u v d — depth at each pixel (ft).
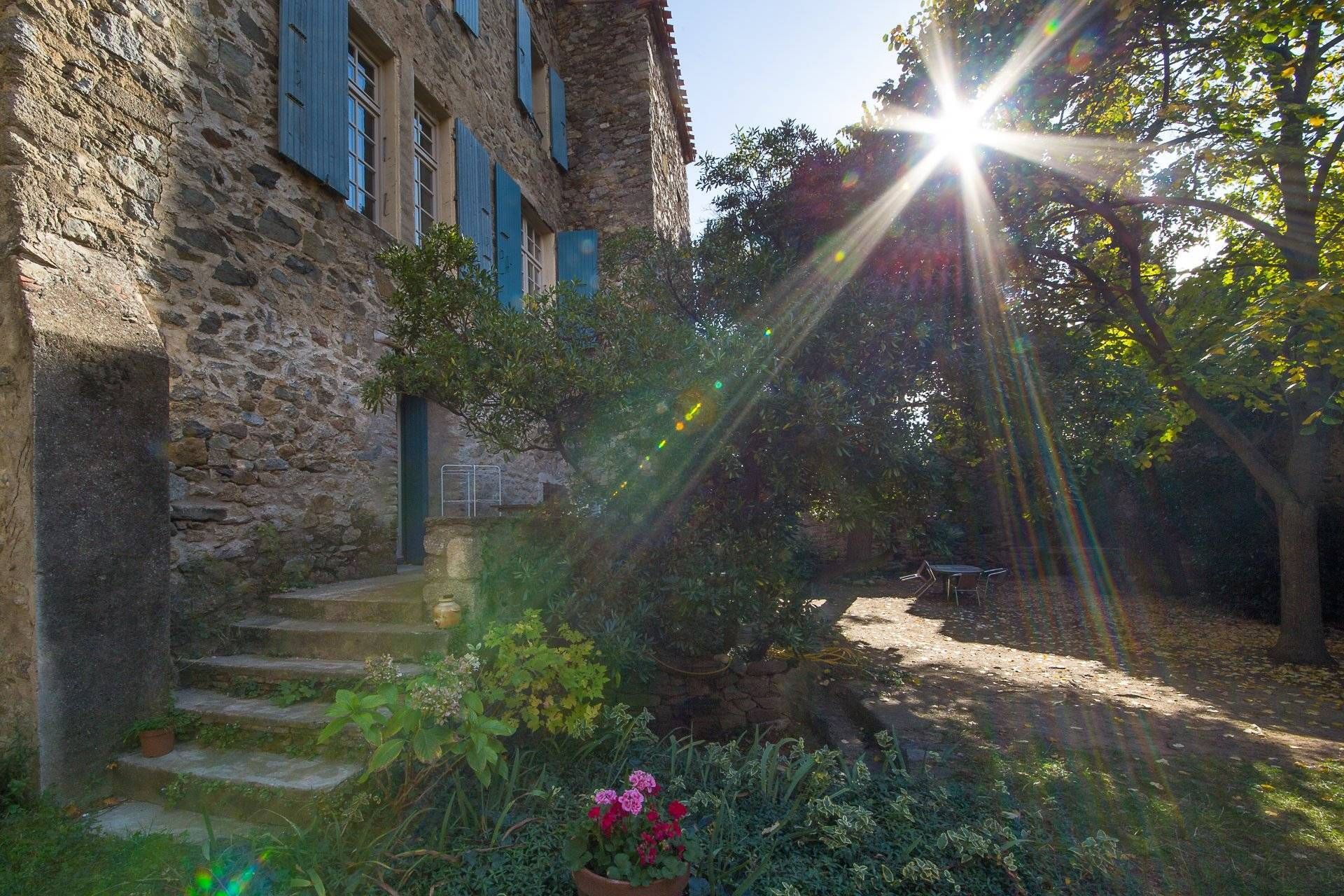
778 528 14.62
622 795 7.29
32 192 10.26
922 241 14.28
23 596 9.45
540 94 31.01
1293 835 9.92
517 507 20.68
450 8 23.16
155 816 9.24
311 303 16.39
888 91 18.63
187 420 13.04
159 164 12.66
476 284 13.51
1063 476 13.82
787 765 9.99
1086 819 10.27
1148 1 16.47
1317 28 18.74
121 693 10.36
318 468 16.44
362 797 8.47
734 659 16.39
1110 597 33.83
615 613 12.82
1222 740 14.07
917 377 13.38
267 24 15.46
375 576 17.88
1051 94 17.62
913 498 13.43
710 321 14.42
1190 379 20.56
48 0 10.73
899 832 8.46
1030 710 16.02
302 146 15.99
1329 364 18.04
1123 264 22.79
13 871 7.86
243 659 12.49
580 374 12.30
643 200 31.58
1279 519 22.40
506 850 7.91
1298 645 21.56
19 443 9.59
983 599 34.40
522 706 10.43
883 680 18.69
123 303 11.29
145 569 10.91
